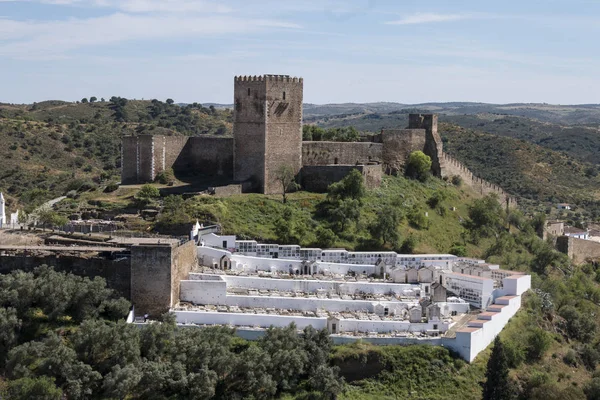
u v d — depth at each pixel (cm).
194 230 12650
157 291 10519
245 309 10981
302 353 9794
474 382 10262
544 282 14250
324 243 13688
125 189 15150
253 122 15275
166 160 16075
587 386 11381
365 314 11225
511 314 12262
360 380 10088
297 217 14388
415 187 17212
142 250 10488
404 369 10206
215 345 9531
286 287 11819
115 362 9169
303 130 18712
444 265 13512
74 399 8625
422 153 17900
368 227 14488
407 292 12050
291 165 15688
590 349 12444
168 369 9131
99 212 13912
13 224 13700
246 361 9412
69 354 8931
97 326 9400
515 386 10744
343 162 16900
